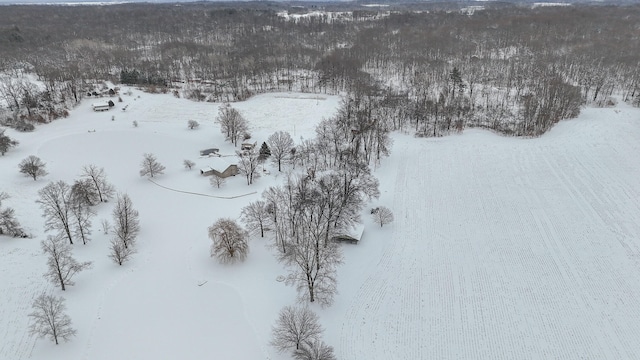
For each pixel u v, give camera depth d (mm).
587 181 108188
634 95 168250
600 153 121750
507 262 80875
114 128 147625
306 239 75500
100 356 61875
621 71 188625
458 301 71688
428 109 151500
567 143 129000
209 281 75688
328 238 77688
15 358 61156
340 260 77312
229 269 78062
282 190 98750
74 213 87188
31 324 66500
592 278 76688
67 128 147750
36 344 63219
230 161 119625
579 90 159500
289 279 72188
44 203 86812
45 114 156375
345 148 120188
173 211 98500
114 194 105562
